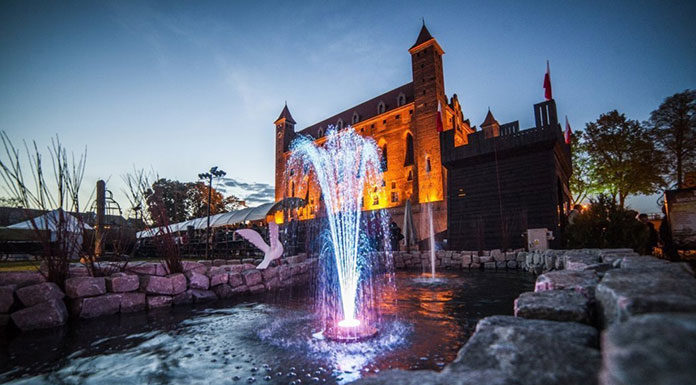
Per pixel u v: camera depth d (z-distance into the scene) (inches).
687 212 392.8
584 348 49.6
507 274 418.6
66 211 228.1
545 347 51.0
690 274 72.0
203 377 107.7
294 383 101.3
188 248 637.9
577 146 1413.6
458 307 215.3
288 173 2325.3
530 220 615.2
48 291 188.2
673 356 24.6
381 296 267.9
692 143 1214.9
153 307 232.7
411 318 185.0
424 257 554.6
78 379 108.7
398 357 121.6
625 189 1314.0
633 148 1290.6
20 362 125.6
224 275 288.8
